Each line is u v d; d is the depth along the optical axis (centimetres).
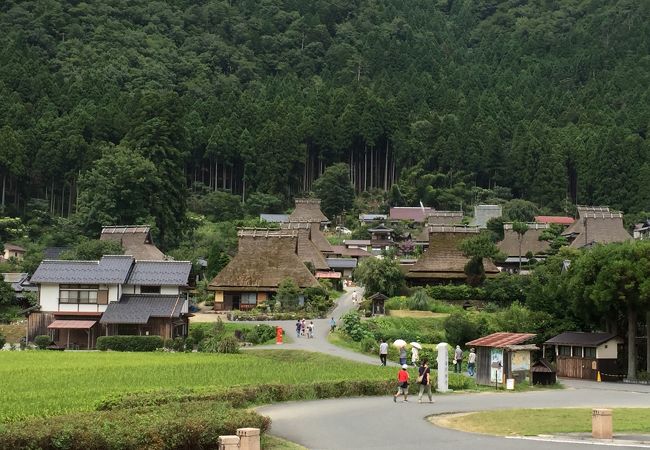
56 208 16575
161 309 8331
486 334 7844
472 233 10781
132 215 13300
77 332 8331
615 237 12550
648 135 19800
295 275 10019
